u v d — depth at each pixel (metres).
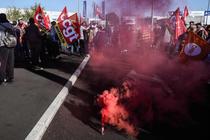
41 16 13.66
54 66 11.19
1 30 7.30
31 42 10.71
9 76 7.91
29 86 7.52
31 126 4.68
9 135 4.32
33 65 11.13
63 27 11.98
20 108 5.60
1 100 6.14
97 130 4.67
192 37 7.16
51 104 5.89
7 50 7.53
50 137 4.37
